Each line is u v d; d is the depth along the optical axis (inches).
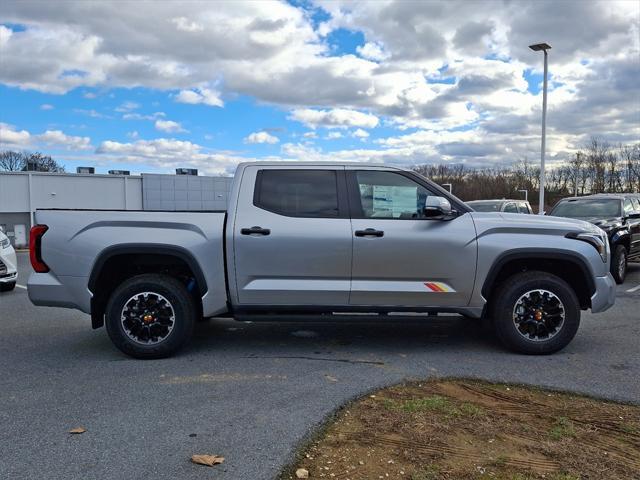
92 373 184.5
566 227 203.0
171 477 113.5
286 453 123.2
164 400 157.9
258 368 188.9
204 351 211.3
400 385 169.3
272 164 207.0
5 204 1235.9
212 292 200.1
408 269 198.4
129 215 200.4
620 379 174.2
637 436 131.1
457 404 152.3
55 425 140.6
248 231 197.2
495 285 211.0
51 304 200.5
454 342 223.5
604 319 266.8
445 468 115.0
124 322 199.3
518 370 183.9
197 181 1494.8
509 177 2315.5
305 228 197.8
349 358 200.5
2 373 185.3
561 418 141.6
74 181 1325.0
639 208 476.1
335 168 205.5
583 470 114.3
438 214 195.5
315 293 198.8
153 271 212.4
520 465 116.3
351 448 125.1
